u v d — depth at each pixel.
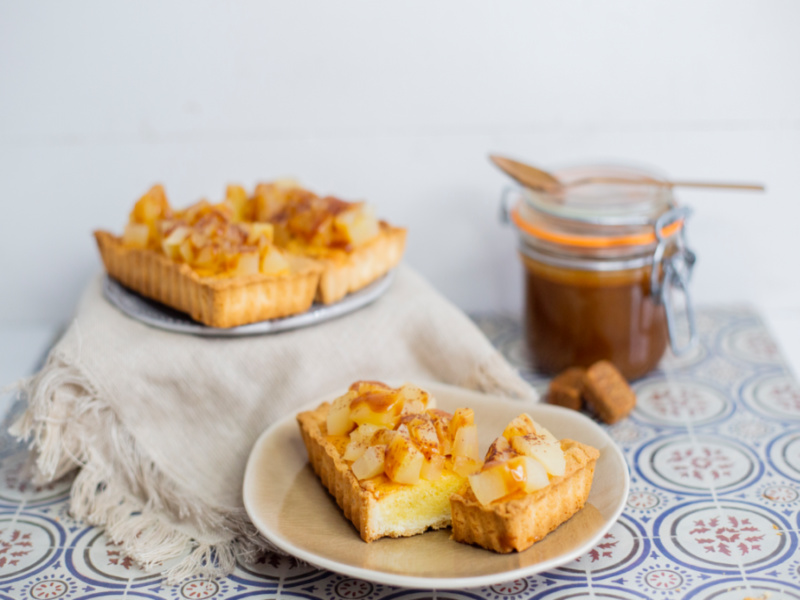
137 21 0.70
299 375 0.59
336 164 0.74
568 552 0.48
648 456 0.59
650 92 0.72
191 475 0.57
